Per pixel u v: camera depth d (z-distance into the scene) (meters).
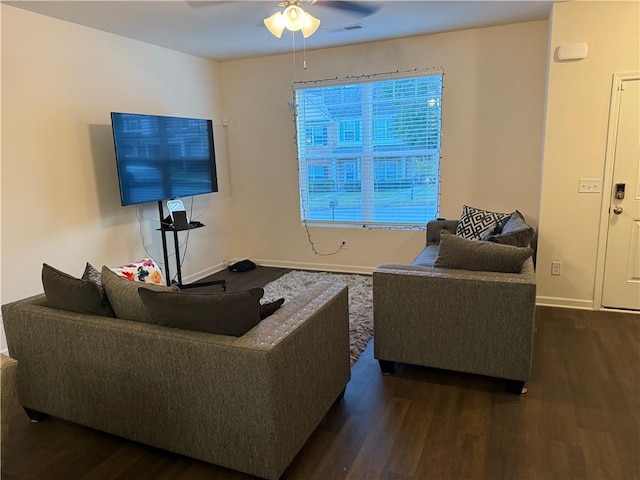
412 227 4.86
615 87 3.42
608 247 3.66
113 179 4.00
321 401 2.17
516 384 2.53
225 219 5.55
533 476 1.90
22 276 3.29
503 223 3.79
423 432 2.22
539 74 4.06
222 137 5.45
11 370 1.27
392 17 3.70
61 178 3.54
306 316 2.02
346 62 4.74
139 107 4.23
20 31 3.18
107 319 2.07
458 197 4.57
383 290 2.68
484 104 4.29
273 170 5.36
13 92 3.16
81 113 3.67
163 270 4.63
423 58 4.42
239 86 5.30
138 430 2.07
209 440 1.90
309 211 5.32
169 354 1.87
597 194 3.61
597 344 3.13
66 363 2.16
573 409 2.38
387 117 4.73
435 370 2.86
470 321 2.53
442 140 4.51
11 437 2.29
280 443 1.80
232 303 1.83
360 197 5.03
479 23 3.99
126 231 4.18
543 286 3.89
